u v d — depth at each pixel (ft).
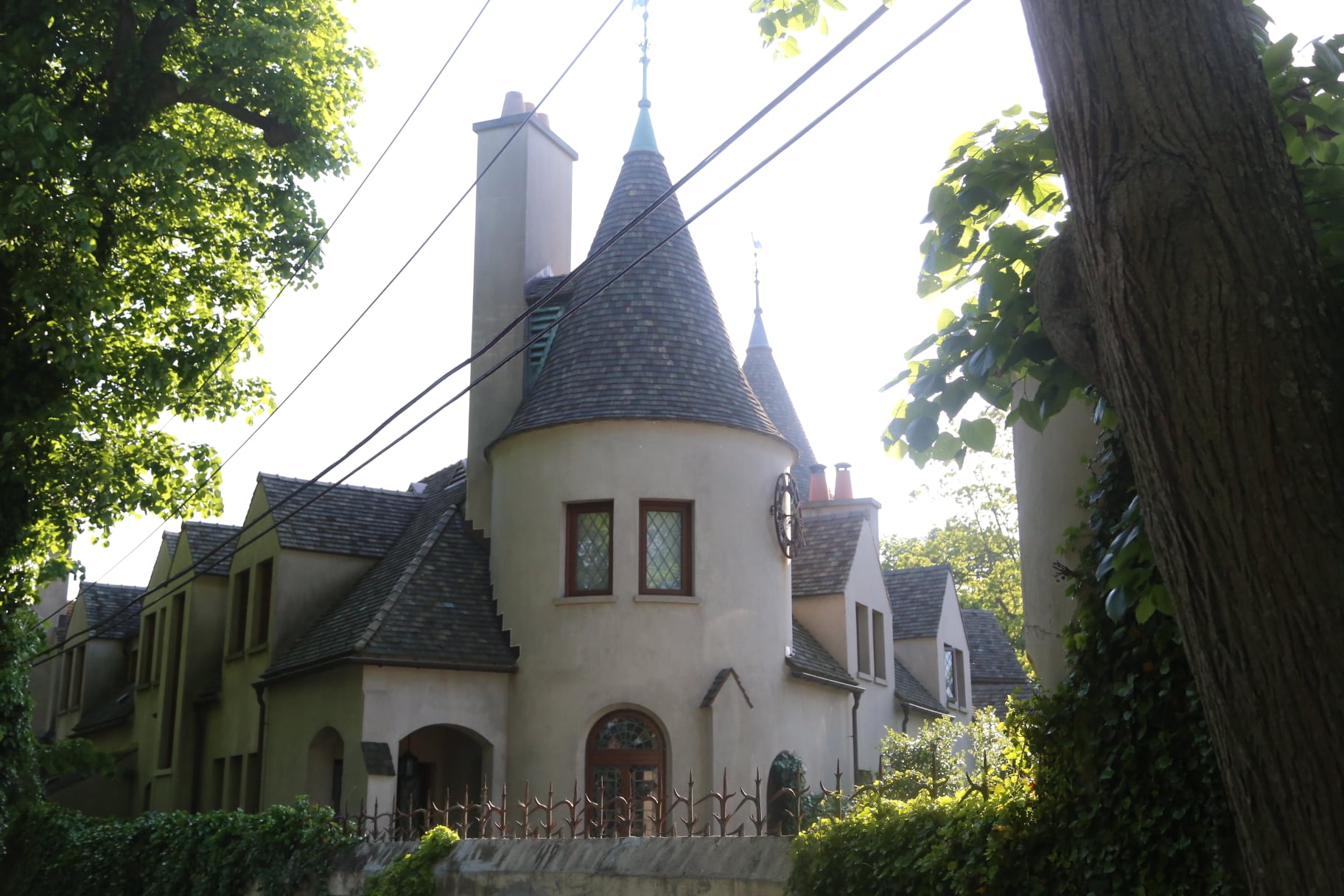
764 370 107.55
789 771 63.77
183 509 68.03
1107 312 16.10
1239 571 14.65
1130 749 23.71
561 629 63.52
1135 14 16.05
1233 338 14.90
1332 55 21.34
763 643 65.36
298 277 64.13
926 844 26.58
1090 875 23.94
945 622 103.35
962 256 24.77
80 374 53.06
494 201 80.59
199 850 52.03
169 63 60.13
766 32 28.99
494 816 62.49
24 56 51.55
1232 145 15.56
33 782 74.38
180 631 88.07
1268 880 14.58
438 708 61.82
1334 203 20.11
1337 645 14.08
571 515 65.57
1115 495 26.04
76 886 60.44
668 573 64.54
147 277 63.93
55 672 122.01
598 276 71.87
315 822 47.88
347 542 75.97
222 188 63.72
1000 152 24.18
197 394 68.74
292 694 67.92
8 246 53.42
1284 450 14.57
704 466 65.26
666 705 62.08
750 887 30.83
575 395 66.39
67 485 59.88
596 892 34.86
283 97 59.11
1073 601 31.94
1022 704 26.55
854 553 82.43
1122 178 15.80
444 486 82.38
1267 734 14.43
